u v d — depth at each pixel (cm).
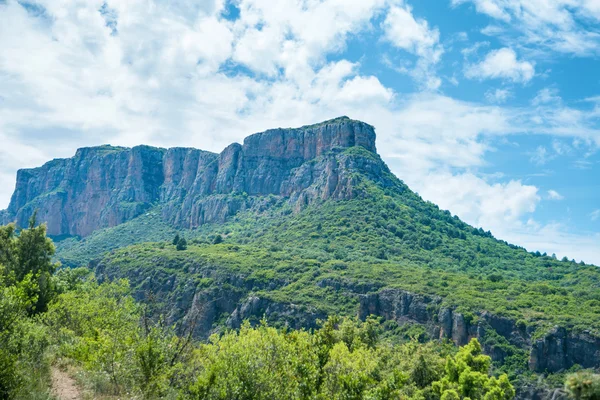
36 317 2895
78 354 2334
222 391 1922
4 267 3481
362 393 2230
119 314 3262
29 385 1689
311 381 2247
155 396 1914
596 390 1005
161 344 2134
